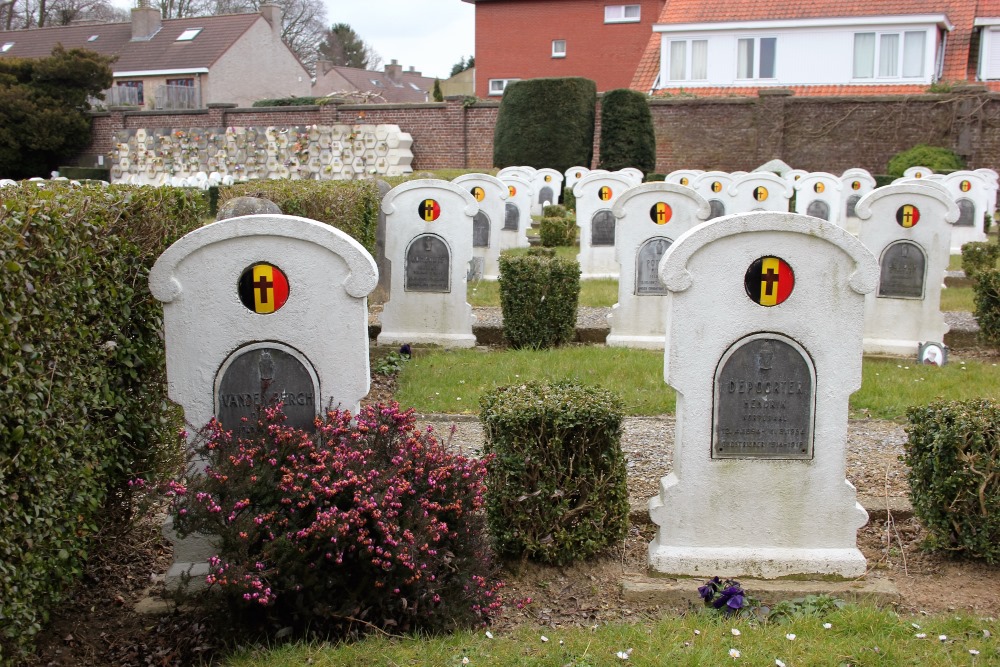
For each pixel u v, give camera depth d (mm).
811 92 33688
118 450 4934
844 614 4402
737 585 4598
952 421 5082
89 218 4395
